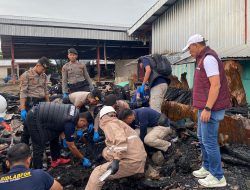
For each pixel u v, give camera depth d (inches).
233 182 150.3
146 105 251.0
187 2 476.4
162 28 567.2
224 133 202.7
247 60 309.0
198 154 185.0
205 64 134.0
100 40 773.9
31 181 96.0
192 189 145.2
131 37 729.6
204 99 138.9
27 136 179.2
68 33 687.1
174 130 225.3
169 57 468.1
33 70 225.6
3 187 93.7
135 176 159.6
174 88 365.7
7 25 636.7
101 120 148.6
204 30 432.5
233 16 369.4
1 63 1446.9
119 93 405.1
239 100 271.6
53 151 185.8
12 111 346.9
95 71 1013.8
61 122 160.6
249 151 178.4
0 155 185.5
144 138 183.9
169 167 167.0
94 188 137.8
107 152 146.2
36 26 659.4
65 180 163.9
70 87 250.7
